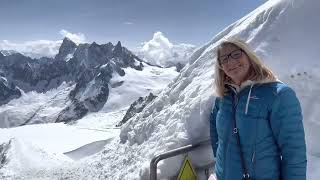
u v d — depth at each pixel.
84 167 4.92
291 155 0.90
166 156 1.36
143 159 2.53
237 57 0.97
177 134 1.83
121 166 3.46
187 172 1.48
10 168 12.79
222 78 1.03
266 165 0.93
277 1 2.30
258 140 0.93
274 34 2.13
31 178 7.28
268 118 0.92
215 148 1.15
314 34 1.99
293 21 2.11
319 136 1.67
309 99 1.78
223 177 1.00
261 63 0.96
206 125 1.68
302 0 2.14
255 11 2.79
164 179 1.62
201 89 2.17
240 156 0.96
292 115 0.90
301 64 1.91
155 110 3.16
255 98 0.94
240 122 0.95
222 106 1.02
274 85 0.93
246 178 0.95
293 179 0.90
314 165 1.63
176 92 2.83
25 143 17.86
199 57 2.92
